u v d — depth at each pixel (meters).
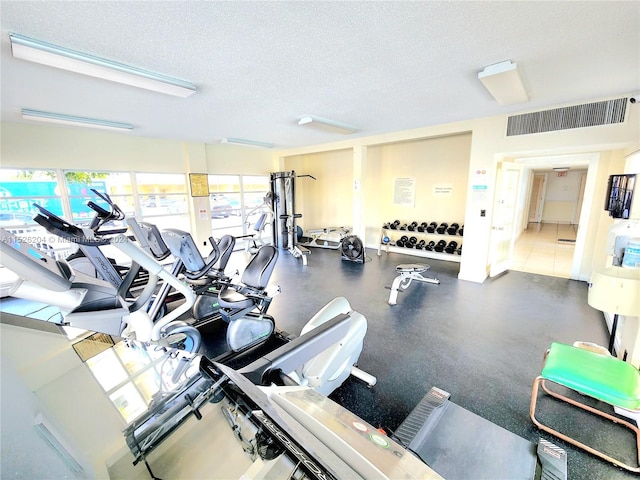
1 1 1.40
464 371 2.32
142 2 1.44
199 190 6.34
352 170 7.48
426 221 6.30
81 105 3.22
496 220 4.56
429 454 1.42
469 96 3.11
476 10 1.58
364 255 5.93
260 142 6.23
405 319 3.27
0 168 4.13
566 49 2.04
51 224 1.56
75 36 1.77
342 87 2.77
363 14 1.60
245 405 0.73
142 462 0.71
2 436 0.73
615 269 1.96
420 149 6.16
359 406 1.97
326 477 0.47
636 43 1.95
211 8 1.51
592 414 1.86
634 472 1.47
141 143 5.54
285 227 7.37
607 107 3.21
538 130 3.69
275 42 1.89
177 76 2.44
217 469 0.64
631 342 2.04
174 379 0.92
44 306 3.83
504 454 1.42
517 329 2.99
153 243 2.91
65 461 0.72
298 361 1.05
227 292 2.85
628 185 2.51
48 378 0.91
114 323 1.86
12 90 2.69
